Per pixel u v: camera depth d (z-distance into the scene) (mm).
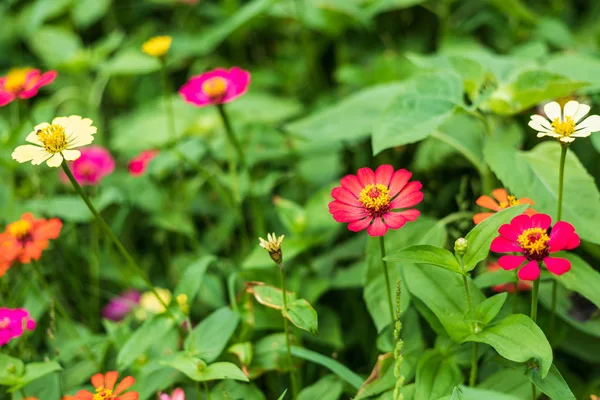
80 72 1369
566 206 946
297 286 1035
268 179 1135
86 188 1215
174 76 1566
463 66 1028
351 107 1119
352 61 1486
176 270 1141
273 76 1441
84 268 1173
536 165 967
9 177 1206
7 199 1154
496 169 968
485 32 1463
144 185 1204
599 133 1038
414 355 932
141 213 1239
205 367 900
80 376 1001
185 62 1555
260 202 1195
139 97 1512
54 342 976
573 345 990
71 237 1160
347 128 1098
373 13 1314
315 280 1050
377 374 920
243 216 1196
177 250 1220
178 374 959
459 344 906
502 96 1010
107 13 1664
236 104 1274
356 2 1350
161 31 1667
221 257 1177
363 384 916
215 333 928
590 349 988
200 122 1212
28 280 1050
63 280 1144
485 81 1049
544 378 853
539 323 979
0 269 964
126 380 894
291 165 1219
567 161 969
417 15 1504
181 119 1246
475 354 893
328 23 1380
